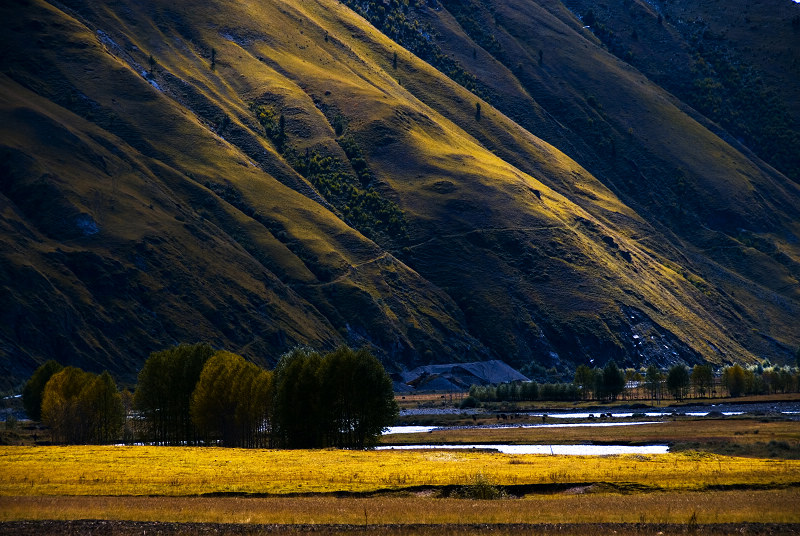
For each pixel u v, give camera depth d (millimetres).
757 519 127188
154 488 153375
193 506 137000
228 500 143875
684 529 121188
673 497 144875
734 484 158125
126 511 132500
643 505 136625
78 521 126500
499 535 117875
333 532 119812
